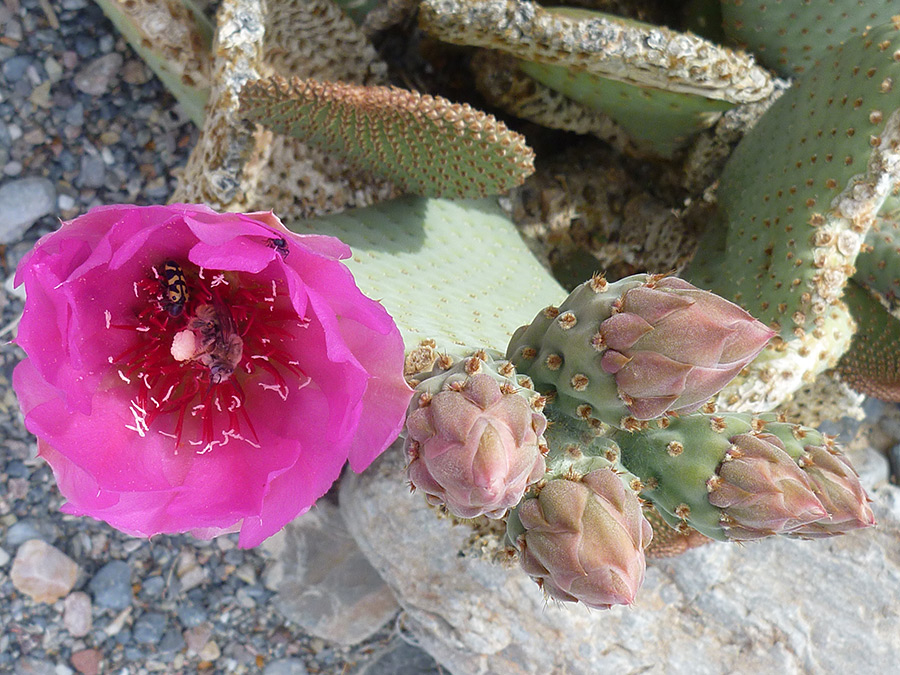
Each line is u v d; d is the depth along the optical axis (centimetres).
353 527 33
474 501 12
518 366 16
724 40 28
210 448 13
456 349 17
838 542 34
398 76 27
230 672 37
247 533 13
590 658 33
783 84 26
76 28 31
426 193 22
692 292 13
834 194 21
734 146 26
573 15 22
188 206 12
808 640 33
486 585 32
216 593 37
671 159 28
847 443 38
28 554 34
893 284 25
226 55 21
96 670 36
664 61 22
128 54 32
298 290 11
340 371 13
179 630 37
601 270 29
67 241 12
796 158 22
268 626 37
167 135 33
